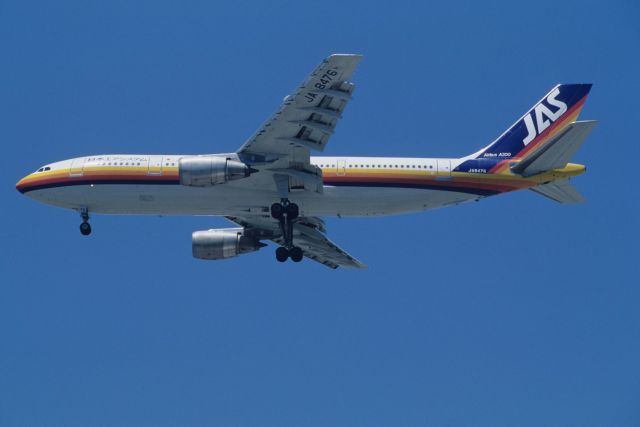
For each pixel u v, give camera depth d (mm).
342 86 177125
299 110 181500
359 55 172125
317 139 187250
